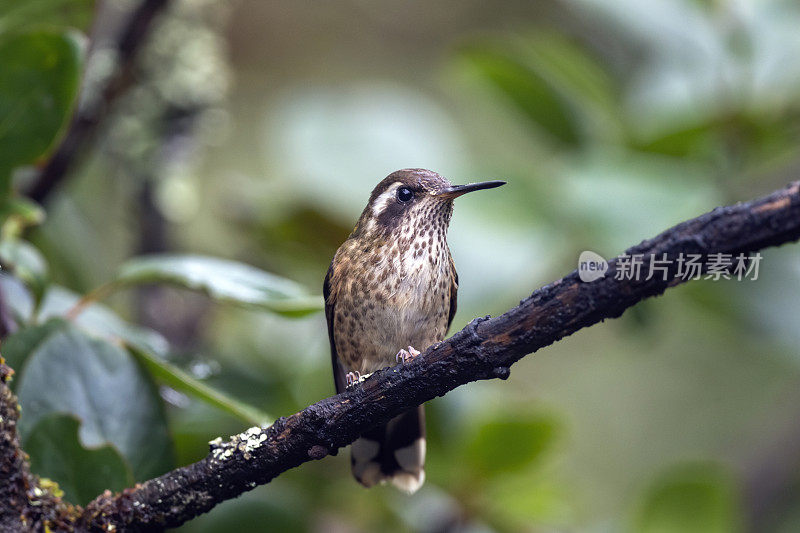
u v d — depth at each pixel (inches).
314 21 519.8
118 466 168.9
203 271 205.2
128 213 333.1
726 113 283.3
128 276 209.0
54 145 208.1
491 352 148.1
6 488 147.6
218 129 350.0
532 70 301.6
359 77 513.0
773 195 130.4
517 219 279.7
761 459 433.7
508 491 288.7
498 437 273.7
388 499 293.1
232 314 332.5
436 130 328.2
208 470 158.7
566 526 303.6
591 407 464.4
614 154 301.3
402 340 253.0
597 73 310.2
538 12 506.9
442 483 284.5
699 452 459.5
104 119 280.7
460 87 338.6
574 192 278.1
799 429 432.8
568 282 143.3
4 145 205.9
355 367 261.7
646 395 468.1
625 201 272.5
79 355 186.9
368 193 308.5
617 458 453.7
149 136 319.0
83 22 240.5
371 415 156.3
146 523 158.6
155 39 313.0
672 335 475.5
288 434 157.8
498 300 268.8
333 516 299.6
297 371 306.8
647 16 319.9
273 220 311.3
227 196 325.1
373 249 252.2
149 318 319.6
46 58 203.3
